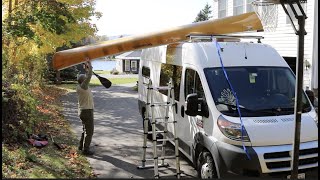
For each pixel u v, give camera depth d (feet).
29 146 28.63
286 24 54.34
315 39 48.62
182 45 27.43
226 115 21.26
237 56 24.36
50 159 26.09
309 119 21.54
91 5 62.44
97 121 45.21
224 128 20.51
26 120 30.86
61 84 103.04
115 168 26.37
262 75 23.57
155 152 24.54
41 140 30.78
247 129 20.06
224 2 71.00
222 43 25.30
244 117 21.04
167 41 30.22
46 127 37.09
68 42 60.49
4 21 36.45
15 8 39.88
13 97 28.73
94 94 79.56
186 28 30.63
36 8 38.22
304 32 18.08
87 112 28.84
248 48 25.09
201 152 23.13
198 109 22.58
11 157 23.93
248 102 22.04
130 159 28.58
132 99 70.18
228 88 22.66
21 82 42.09
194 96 22.25
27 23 38.96
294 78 23.91
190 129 24.80
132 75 176.04
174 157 26.43
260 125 20.35
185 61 26.30
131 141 34.45
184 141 25.91
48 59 87.81
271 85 23.29
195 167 24.63
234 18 31.71
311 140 20.56
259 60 24.45
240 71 23.53
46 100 58.18
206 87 22.82
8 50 40.24
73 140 33.68
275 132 19.99
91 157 28.96
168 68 30.01
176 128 27.32
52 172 23.04
